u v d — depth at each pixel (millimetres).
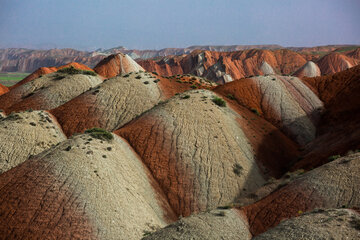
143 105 65750
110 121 60906
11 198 29016
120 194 32062
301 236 20219
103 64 142125
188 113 50594
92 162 34031
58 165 32531
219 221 25797
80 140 37969
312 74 196000
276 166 48719
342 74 76750
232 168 43031
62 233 26484
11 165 44094
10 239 25891
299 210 26469
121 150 40625
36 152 47219
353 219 20938
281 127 63812
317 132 63031
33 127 51656
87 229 27203
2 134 47688
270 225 25984
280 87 73188
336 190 27047
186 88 78000
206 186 39812
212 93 61594
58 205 28500
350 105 62656
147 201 34656
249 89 73125
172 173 40969
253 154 47812
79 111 61219
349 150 38594
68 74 87688
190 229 24172
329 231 19938
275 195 30094
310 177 30125
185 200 38125
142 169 40156
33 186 30062
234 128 50844
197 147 44719
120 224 28797
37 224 26875
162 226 32031
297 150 56094
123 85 69812
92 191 30594
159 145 44688
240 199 38344
